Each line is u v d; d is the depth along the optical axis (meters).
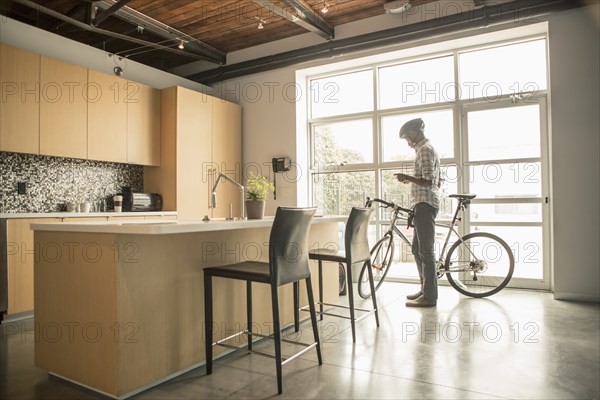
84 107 4.17
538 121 4.36
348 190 5.38
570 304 3.69
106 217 4.13
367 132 5.28
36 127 3.75
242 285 2.64
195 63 6.29
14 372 2.31
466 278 4.56
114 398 1.94
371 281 3.11
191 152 5.06
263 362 2.41
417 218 3.69
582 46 3.83
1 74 3.51
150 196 4.80
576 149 3.84
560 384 2.04
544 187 4.30
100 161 4.72
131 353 1.95
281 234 2.10
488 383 2.07
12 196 3.93
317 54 5.14
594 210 3.78
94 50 4.58
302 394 1.98
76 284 2.05
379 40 4.73
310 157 5.64
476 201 4.61
